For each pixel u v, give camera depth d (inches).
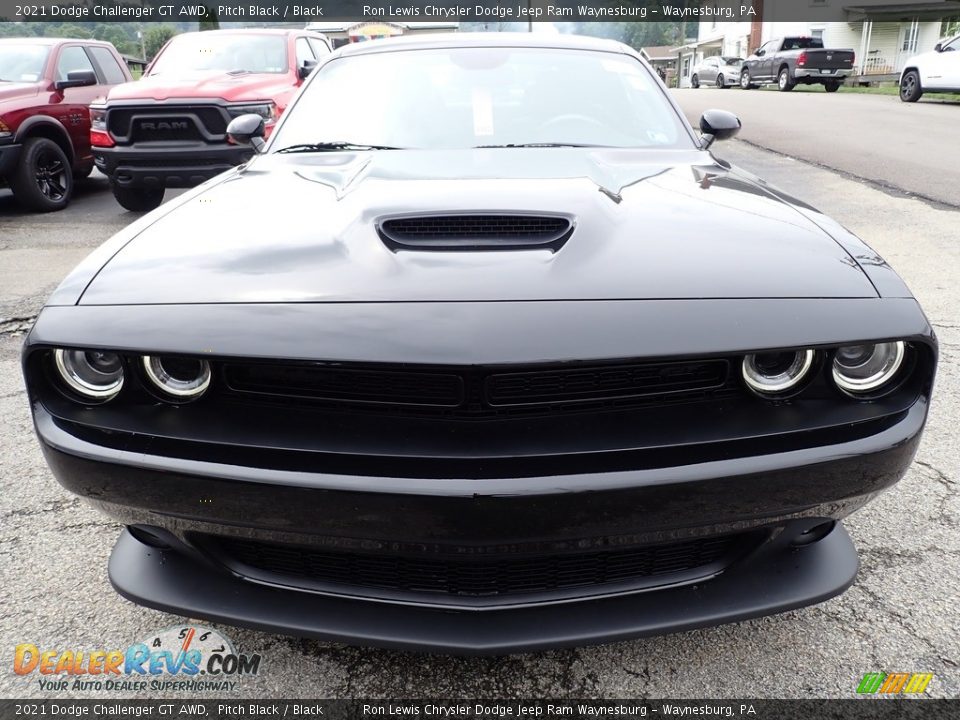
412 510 52.0
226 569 61.6
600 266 57.9
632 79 110.0
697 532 55.1
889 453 55.9
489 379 52.3
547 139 97.3
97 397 57.5
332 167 88.3
